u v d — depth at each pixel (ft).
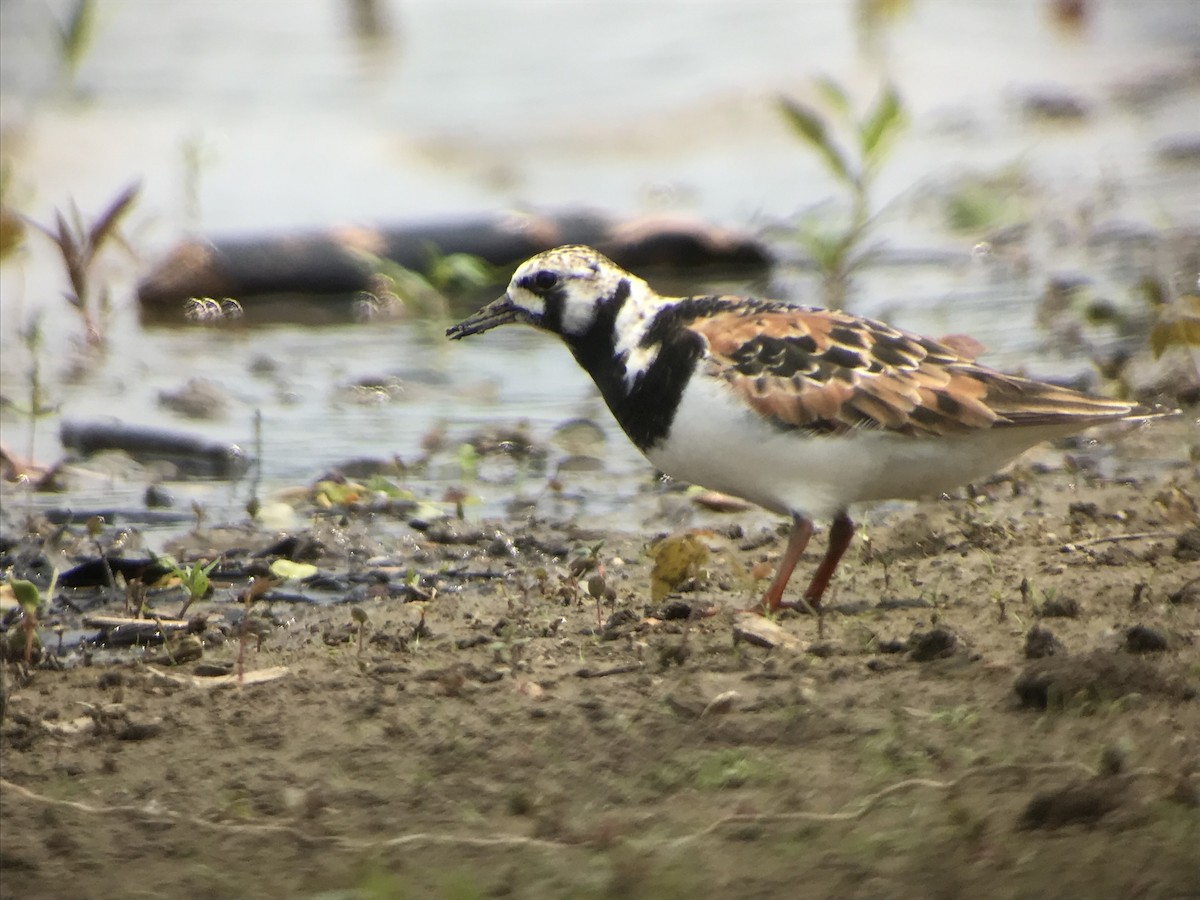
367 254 66.54
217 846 24.90
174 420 53.67
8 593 33.73
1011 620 32.81
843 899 22.65
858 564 38.24
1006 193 81.30
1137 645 30.40
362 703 29.78
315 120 96.73
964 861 23.35
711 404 33.27
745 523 43.24
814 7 119.24
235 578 39.52
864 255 67.87
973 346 38.86
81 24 57.31
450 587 38.58
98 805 26.25
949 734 27.20
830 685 29.60
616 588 37.37
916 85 102.37
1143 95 101.55
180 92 101.40
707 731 27.86
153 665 33.24
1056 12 112.68
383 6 115.03
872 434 32.60
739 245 70.69
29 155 84.43
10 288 69.15
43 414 51.34
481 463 49.52
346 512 44.68
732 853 23.98
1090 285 64.69
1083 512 40.73
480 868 23.93
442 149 91.66
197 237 68.85
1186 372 51.19
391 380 57.82
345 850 24.63
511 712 29.07
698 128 94.48
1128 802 24.40
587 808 25.64
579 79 104.68
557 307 35.96
